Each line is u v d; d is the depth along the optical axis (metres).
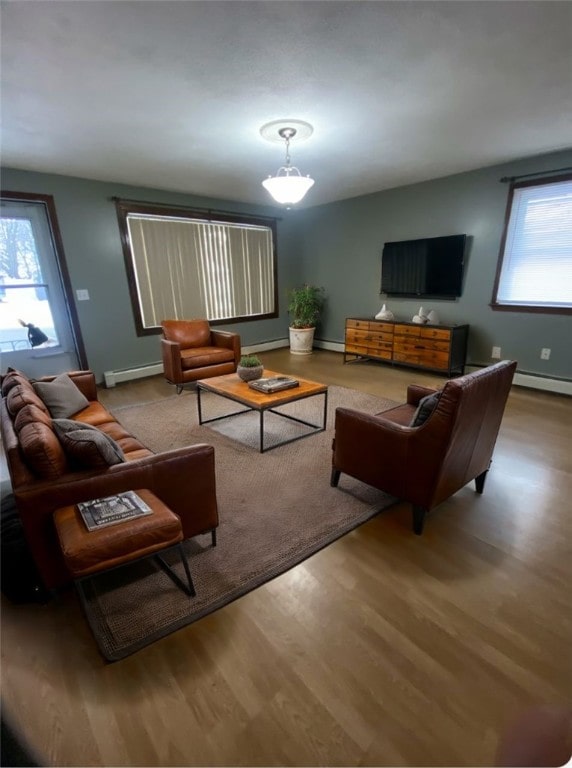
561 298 3.86
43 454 1.41
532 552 1.80
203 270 5.33
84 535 1.28
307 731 1.10
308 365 5.38
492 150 3.48
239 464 2.63
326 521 2.02
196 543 1.87
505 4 1.58
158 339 5.04
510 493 2.29
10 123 2.65
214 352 4.34
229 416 3.53
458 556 1.78
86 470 1.52
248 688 1.21
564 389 3.92
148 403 3.93
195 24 1.66
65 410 2.57
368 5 1.57
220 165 3.72
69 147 3.16
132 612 1.48
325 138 3.05
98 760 1.04
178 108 2.46
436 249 4.62
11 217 3.84
